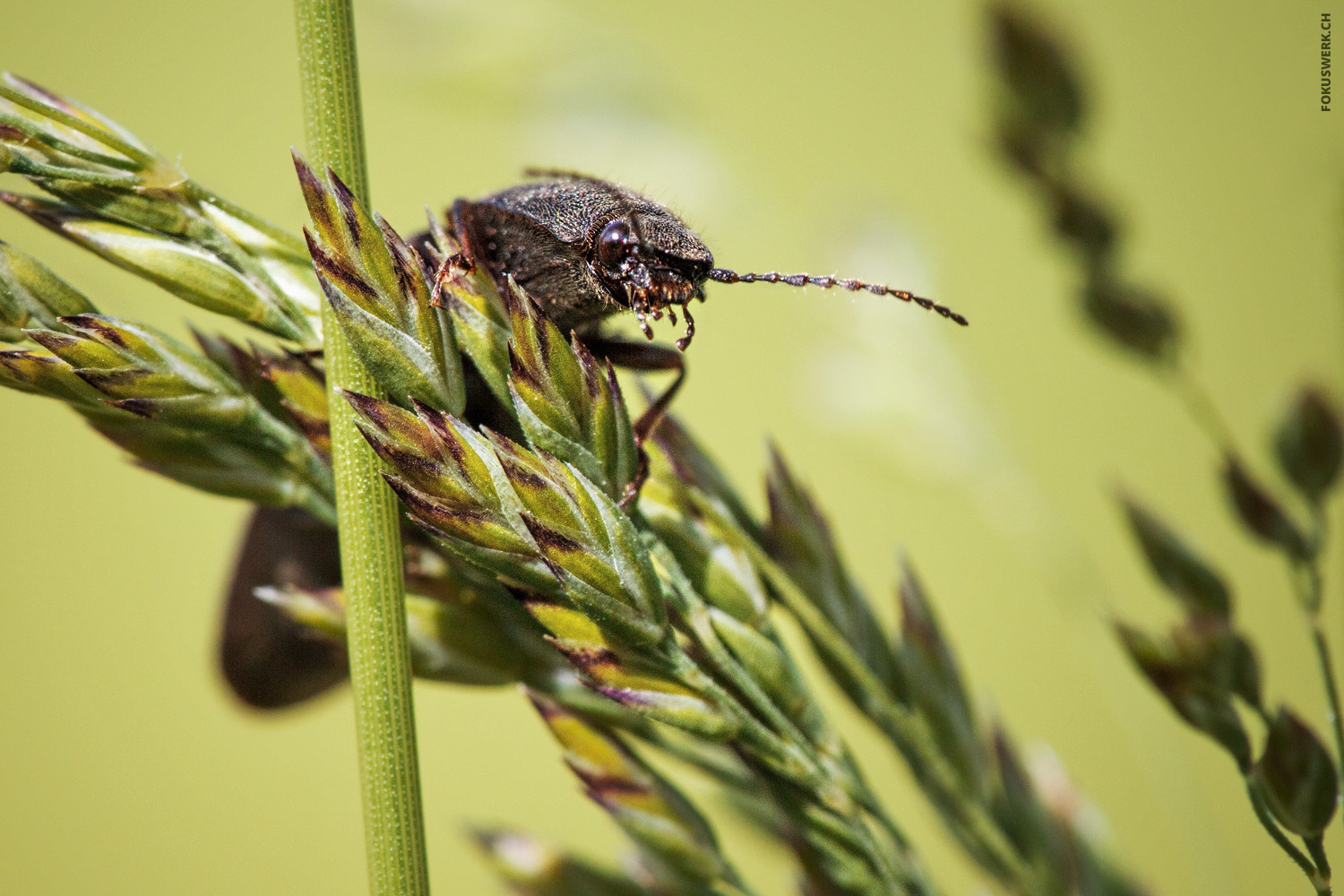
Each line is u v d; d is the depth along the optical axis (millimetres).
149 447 68
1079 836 74
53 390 67
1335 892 68
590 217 73
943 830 72
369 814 65
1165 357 72
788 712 69
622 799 69
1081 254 73
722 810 74
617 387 68
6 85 67
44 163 67
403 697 65
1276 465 69
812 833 69
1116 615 68
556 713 69
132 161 67
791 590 70
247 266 68
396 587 66
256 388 69
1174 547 70
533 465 66
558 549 66
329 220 66
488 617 69
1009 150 73
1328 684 68
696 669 67
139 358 67
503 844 72
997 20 72
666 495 69
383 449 65
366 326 66
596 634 67
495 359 70
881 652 72
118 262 67
